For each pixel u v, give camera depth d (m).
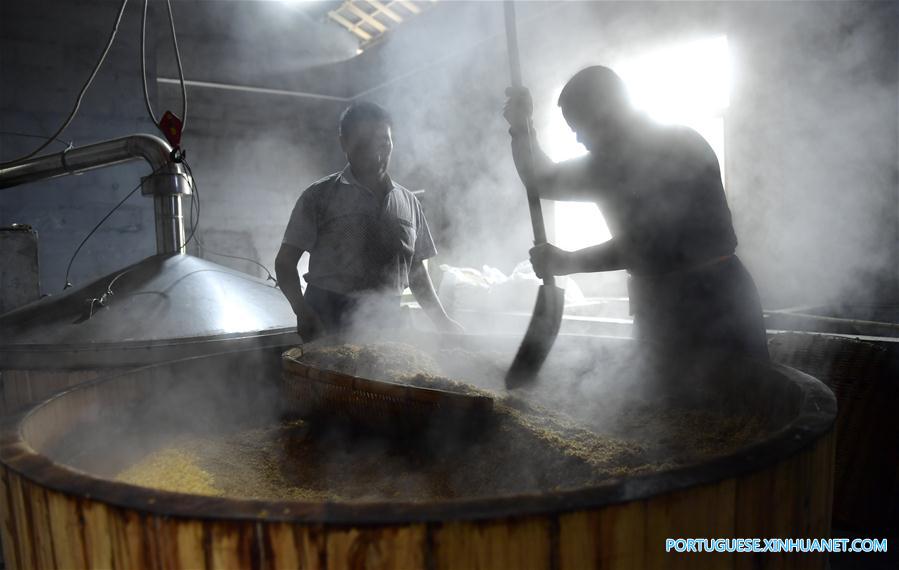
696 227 1.93
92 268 6.12
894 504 2.07
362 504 0.76
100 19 6.26
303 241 2.35
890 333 2.62
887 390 2.14
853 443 2.15
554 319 1.68
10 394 2.19
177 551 0.76
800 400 1.18
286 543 0.74
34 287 3.13
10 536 1.00
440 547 0.73
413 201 2.54
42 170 2.97
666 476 0.82
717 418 1.50
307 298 2.44
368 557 0.73
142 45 2.63
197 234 7.87
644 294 2.09
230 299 2.52
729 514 0.84
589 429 1.43
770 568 0.90
